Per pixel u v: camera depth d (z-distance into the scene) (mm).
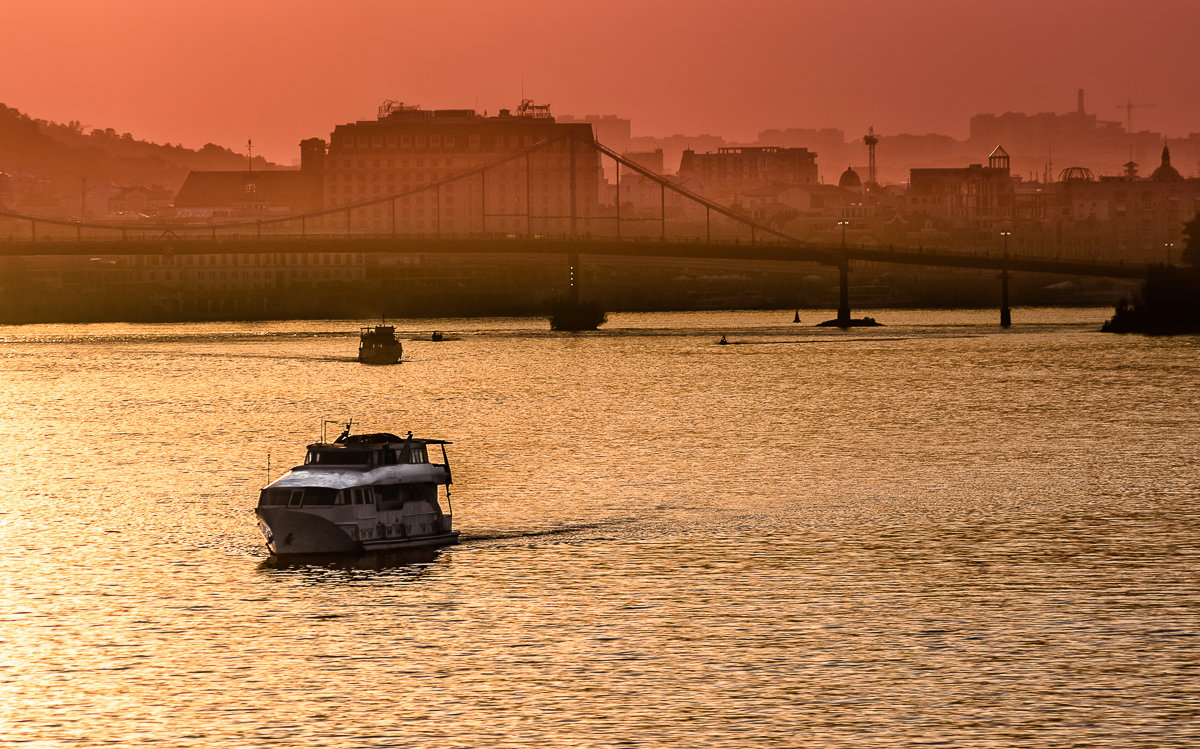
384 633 134250
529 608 141875
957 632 133750
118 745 109562
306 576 153750
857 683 120688
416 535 167125
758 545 169250
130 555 164500
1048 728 111312
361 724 113000
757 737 110000
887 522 183250
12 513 192000
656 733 110812
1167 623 136000
